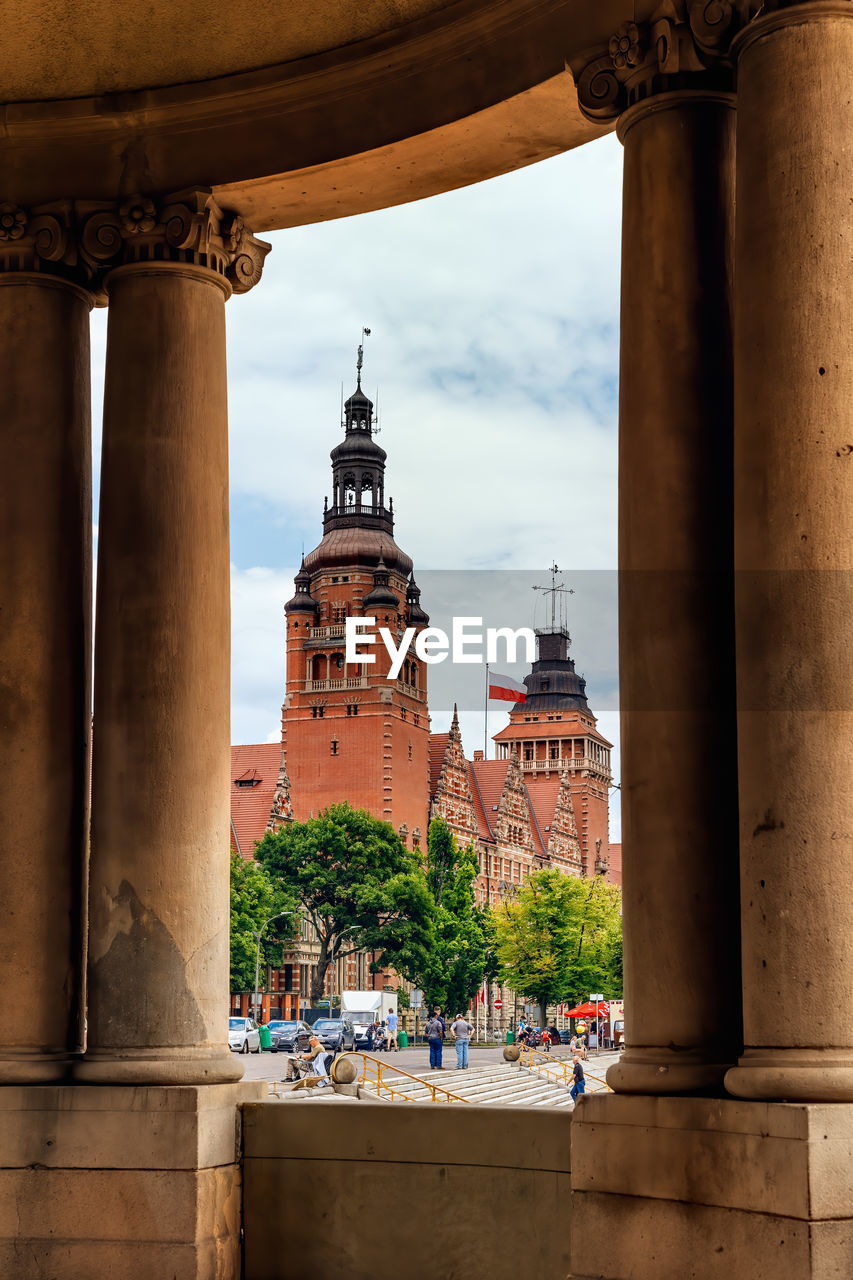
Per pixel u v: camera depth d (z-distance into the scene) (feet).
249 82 35.86
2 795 34.01
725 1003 26.86
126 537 34.12
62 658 35.06
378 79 34.81
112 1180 31.12
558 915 440.04
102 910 32.86
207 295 35.73
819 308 25.14
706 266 28.94
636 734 28.02
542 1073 211.00
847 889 24.00
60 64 36.73
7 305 36.06
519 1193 30.07
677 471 28.27
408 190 36.50
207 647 33.91
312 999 450.71
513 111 33.01
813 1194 22.84
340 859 448.65
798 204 25.46
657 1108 25.86
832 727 24.27
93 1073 31.83
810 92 25.68
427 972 443.32
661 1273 25.39
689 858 27.22
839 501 24.73
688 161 29.12
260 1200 32.27
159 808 32.81
